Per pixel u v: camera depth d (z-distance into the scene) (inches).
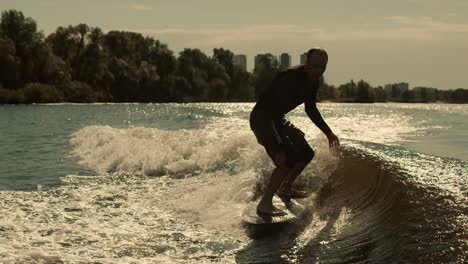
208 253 197.6
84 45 4158.5
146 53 4877.0
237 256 192.7
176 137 463.5
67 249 202.1
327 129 258.5
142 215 257.0
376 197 224.7
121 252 199.3
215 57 5664.4
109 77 4042.8
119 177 362.0
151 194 302.8
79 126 967.6
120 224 240.7
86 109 2213.3
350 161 281.4
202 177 337.4
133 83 4143.7
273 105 247.4
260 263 182.9
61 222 243.4
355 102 5216.5
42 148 557.3
